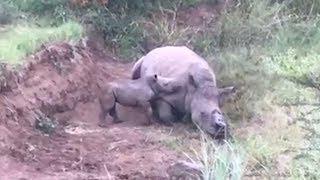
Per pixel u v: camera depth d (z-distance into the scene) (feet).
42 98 58.44
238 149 49.93
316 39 77.97
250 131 56.75
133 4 84.79
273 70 68.64
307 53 74.02
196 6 86.79
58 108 59.77
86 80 66.13
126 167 50.06
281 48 76.28
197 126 56.44
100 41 79.61
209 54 76.74
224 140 52.34
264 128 57.21
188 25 84.53
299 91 61.77
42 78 60.18
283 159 49.85
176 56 62.75
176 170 47.34
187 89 59.88
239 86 63.87
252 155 50.42
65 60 65.00
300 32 79.30
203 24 84.33
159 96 60.75
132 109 62.34
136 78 66.03
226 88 59.93
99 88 67.51
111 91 61.21
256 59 72.08
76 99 62.69
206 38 80.38
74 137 55.72
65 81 62.59
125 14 83.76
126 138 56.03
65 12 77.41
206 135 55.83
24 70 58.59
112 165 50.16
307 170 46.75
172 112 60.85
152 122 61.00
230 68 68.90
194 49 79.20
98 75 69.87
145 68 63.93
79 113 61.98
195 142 55.06
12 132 52.21
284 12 83.25
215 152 48.03
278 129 56.29
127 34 81.41
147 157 52.06
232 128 57.62
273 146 52.60
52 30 69.51
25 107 55.62
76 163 50.01
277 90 63.00
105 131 57.93
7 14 71.05
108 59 77.46
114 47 80.28
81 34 73.51
